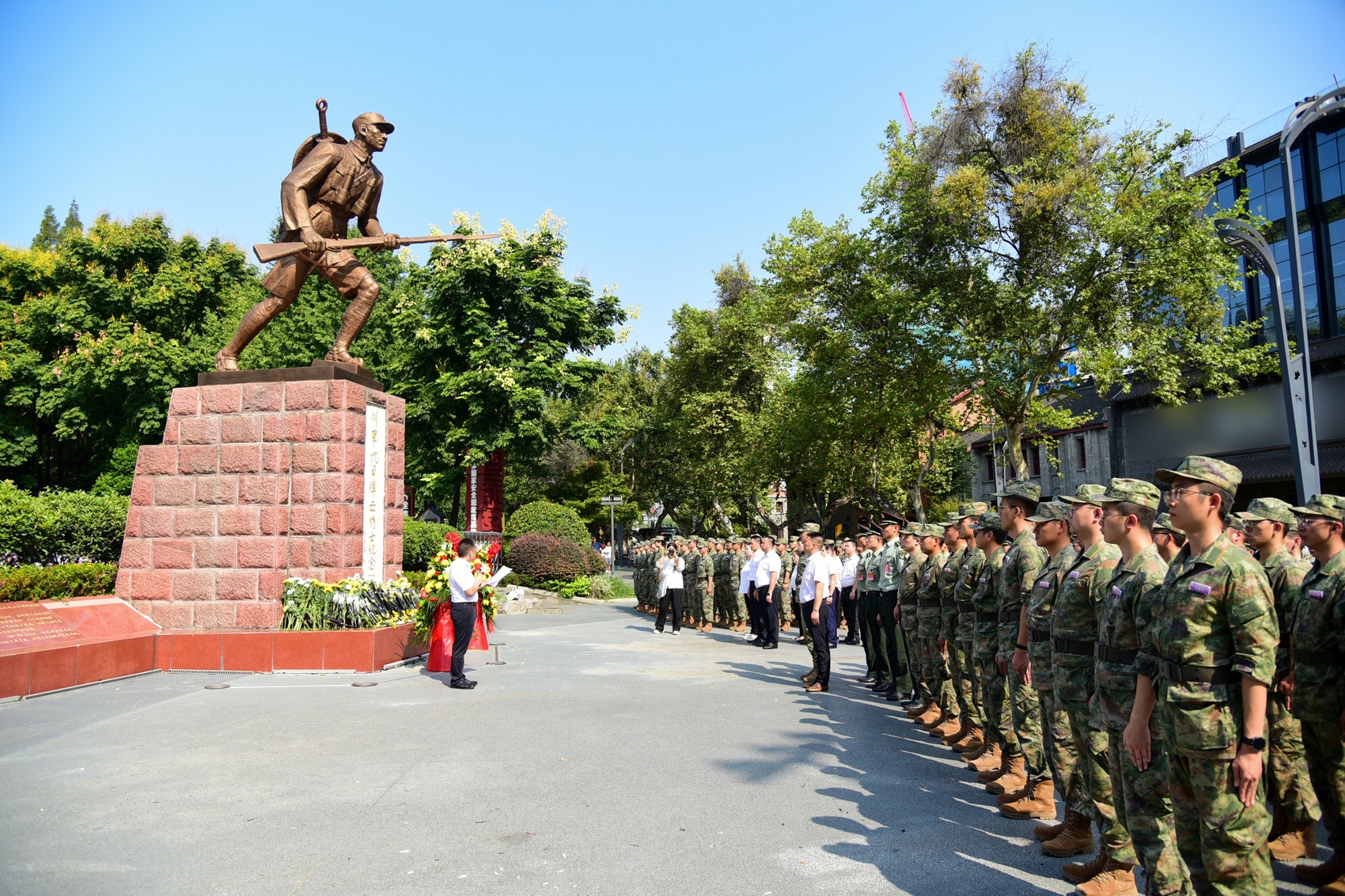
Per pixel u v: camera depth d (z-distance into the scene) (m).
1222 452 25.16
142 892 4.19
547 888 4.28
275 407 11.26
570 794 5.82
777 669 11.79
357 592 10.88
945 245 21.67
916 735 7.98
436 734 7.49
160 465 11.41
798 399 27.64
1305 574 5.43
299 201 11.60
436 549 20.78
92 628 10.16
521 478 38.84
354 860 4.63
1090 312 20.08
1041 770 5.61
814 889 4.33
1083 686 4.65
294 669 10.47
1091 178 19.80
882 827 5.32
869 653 10.84
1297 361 11.11
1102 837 4.45
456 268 25.80
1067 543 5.29
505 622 19.30
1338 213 23.75
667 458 42.84
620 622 19.73
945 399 23.08
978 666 6.82
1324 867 4.65
